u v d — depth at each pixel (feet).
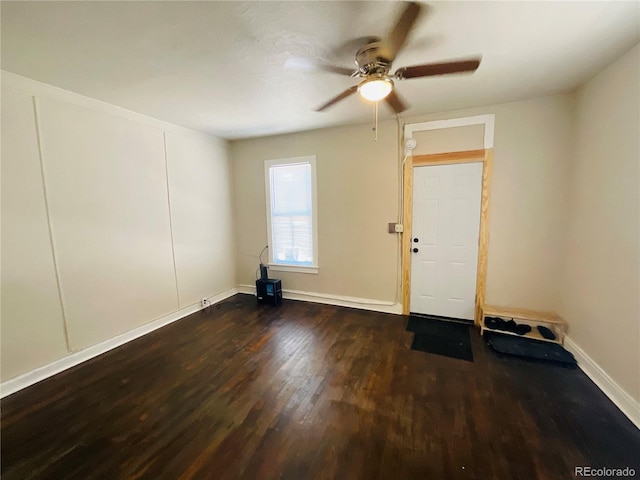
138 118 10.33
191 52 6.19
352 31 5.54
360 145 12.12
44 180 7.91
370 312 12.55
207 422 6.28
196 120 11.15
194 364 8.62
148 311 10.94
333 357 8.89
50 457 5.44
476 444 5.57
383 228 12.18
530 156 9.71
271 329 11.01
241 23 5.22
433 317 11.81
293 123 11.68
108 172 9.46
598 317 7.50
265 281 13.79
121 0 4.50
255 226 14.96
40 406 6.84
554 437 5.71
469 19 5.21
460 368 8.17
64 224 8.39
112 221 9.64
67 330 8.50
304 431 5.98
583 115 8.39
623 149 6.64
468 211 10.78
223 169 14.48
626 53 6.49
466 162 10.55
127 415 6.52
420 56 6.53
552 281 9.86
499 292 10.59
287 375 7.99
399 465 5.16
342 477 4.95
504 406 6.61
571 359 8.36
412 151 11.23
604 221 7.33
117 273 9.84
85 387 7.55
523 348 9.02
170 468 5.18
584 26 5.47
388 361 8.60
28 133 7.56
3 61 6.50
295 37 5.71
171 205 11.79
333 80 7.61
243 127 12.21
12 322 7.39
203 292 13.55
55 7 4.65
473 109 10.21
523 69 7.30
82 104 8.66
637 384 6.11
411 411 6.49
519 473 4.96
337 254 13.21
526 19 5.23
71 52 6.12
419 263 11.80
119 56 6.32
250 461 5.30
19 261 7.51
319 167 13.00
